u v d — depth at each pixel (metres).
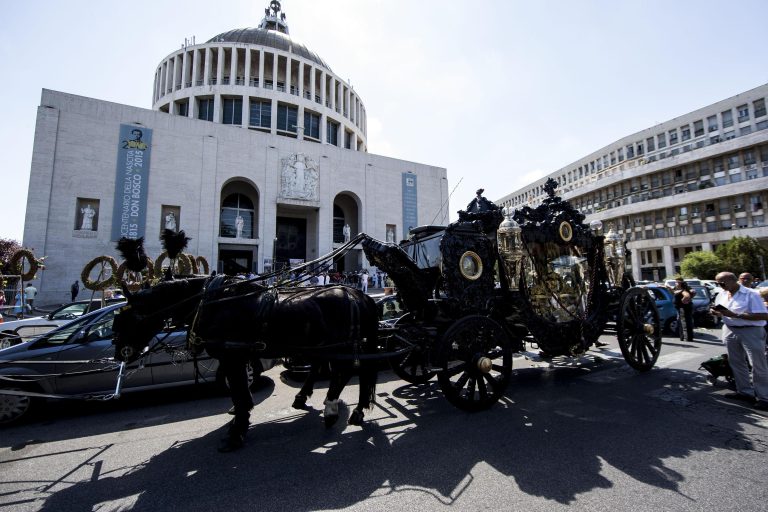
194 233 29.70
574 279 6.76
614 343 9.91
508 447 3.75
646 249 50.31
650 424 4.29
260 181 32.75
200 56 40.62
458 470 3.31
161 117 29.50
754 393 5.00
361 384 4.71
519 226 5.74
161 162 29.11
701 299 13.35
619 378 6.34
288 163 33.84
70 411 5.25
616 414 4.62
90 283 10.75
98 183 26.84
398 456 3.62
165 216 29.20
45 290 24.48
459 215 5.71
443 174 42.81
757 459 3.42
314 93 43.56
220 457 3.71
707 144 49.28
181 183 29.66
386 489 3.04
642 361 6.72
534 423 4.39
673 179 48.31
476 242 5.43
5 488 3.20
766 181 39.38
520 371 7.13
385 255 4.80
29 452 3.92
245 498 2.95
